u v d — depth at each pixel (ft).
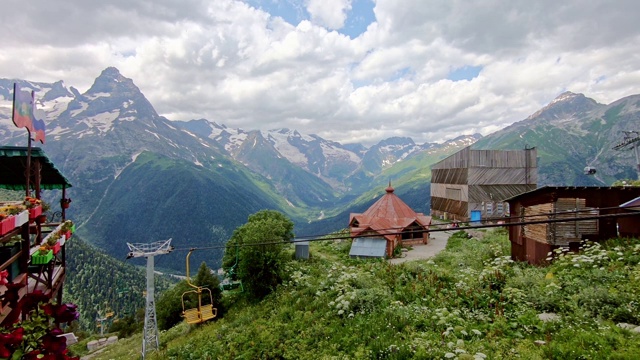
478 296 69.41
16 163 66.18
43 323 18.83
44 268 60.64
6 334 17.10
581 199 91.04
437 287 79.15
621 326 48.16
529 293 65.72
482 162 186.50
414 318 63.98
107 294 553.23
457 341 50.83
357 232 150.30
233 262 143.95
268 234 112.57
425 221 164.96
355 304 75.20
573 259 74.43
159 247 103.04
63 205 76.89
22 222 44.21
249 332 79.51
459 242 158.81
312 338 67.62
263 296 110.01
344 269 113.70
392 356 51.52
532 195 100.42
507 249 118.73
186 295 141.79
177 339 104.12
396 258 136.98
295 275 112.37
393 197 173.27
